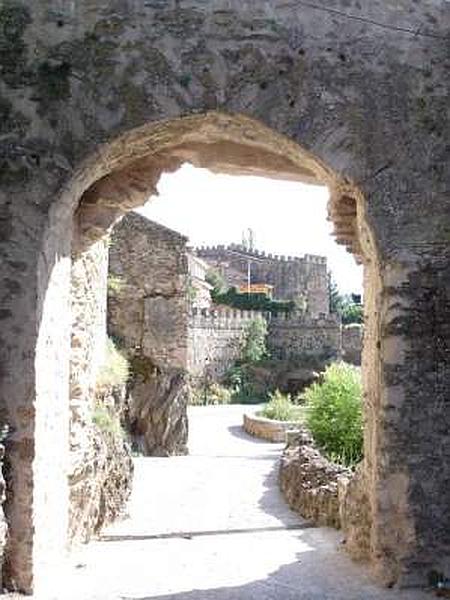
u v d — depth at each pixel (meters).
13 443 5.80
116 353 14.97
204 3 6.23
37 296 5.93
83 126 6.09
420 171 6.36
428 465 6.20
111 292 18.61
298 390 37.25
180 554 7.58
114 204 7.82
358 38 6.37
